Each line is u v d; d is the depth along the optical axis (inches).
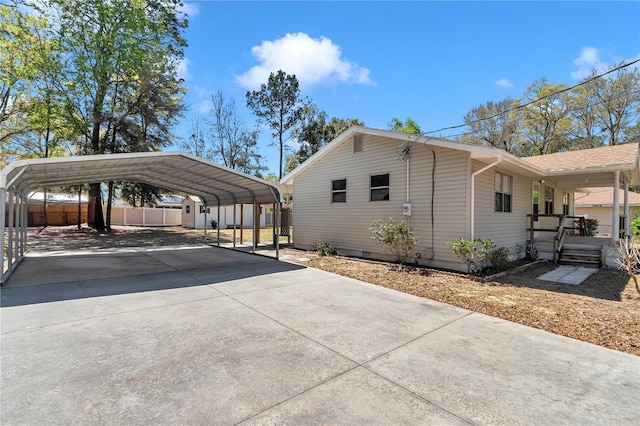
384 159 364.2
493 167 338.0
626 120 938.1
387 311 179.5
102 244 521.3
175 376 104.3
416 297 211.2
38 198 985.5
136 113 713.6
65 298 198.5
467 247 275.1
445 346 131.4
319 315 170.7
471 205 291.0
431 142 307.4
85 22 622.5
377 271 300.7
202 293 214.7
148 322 156.3
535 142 1085.8
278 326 153.2
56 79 604.7
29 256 377.1
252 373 106.9
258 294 213.8
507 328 153.6
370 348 128.7
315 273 289.7
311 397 92.9
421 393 95.9
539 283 255.4
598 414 86.5
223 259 370.0
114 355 119.4
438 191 314.7
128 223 1054.4
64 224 1006.4
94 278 259.0
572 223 552.7
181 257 382.3
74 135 637.9
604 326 157.6
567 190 574.6
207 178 398.3
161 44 708.7
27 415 82.7
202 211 956.0
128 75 657.0
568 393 97.0
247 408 87.1
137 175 436.1
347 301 199.3
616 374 109.5
